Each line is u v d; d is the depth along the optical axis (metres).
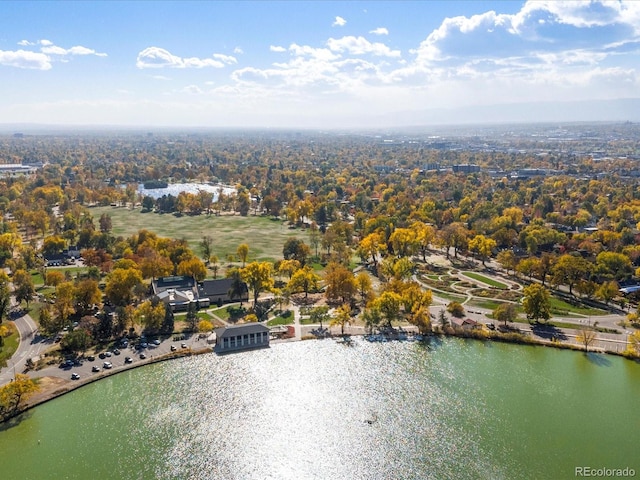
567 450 145.88
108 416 160.38
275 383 181.00
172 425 156.00
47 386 174.62
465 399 172.00
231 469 137.38
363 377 186.12
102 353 198.38
